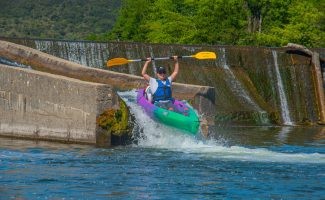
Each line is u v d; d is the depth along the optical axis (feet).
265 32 377.30
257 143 160.04
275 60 267.80
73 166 115.34
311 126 233.76
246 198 94.68
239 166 116.47
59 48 238.07
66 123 145.38
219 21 359.87
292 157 127.44
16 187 98.68
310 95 263.08
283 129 212.02
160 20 403.13
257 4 375.45
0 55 170.50
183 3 412.98
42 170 111.34
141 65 249.55
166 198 94.07
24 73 153.07
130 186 100.42
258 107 244.63
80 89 142.10
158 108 142.51
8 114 157.07
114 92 141.08
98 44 245.65
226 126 213.05
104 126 139.54
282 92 263.29
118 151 132.67
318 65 265.34
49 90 148.25
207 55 157.79
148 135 143.84
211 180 104.94
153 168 113.91
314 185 102.37
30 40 233.76
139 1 441.27
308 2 391.86
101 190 97.76
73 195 94.68
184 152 131.75
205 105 163.12
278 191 98.58
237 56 265.95
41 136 150.41
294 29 367.45
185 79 250.78
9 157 124.36
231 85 255.09
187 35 362.12
